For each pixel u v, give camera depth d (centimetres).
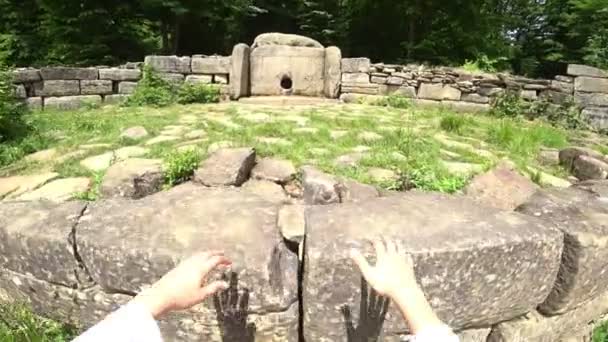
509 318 238
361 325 204
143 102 780
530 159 476
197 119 591
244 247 207
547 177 420
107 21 1122
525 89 815
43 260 226
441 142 483
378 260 141
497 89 824
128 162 367
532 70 1550
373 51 1477
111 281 214
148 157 406
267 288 199
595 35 1077
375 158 400
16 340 236
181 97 812
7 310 249
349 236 208
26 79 754
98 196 331
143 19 1232
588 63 1030
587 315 276
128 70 859
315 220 223
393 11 1320
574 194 303
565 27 1436
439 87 859
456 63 1234
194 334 207
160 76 855
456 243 205
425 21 1316
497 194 344
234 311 201
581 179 434
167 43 1273
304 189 330
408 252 198
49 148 473
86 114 656
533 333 245
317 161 392
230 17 1295
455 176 370
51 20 1105
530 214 269
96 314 225
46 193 345
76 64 1116
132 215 234
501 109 800
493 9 1425
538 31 1638
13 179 381
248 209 240
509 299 226
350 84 907
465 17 1228
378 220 223
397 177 362
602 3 1138
